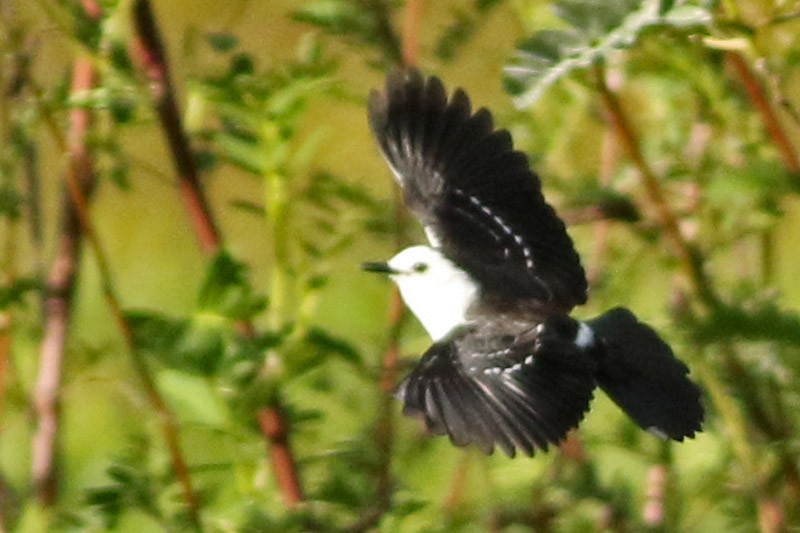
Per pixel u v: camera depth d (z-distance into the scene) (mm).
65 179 5496
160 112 5438
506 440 5312
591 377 5340
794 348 5410
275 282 5453
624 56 5535
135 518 5500
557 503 5527
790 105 5336
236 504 5426
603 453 5594
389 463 5484
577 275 5398
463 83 5684
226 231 5949
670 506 5531
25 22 5473
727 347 5492
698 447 5523
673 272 5559
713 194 5410
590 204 5543
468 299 5391
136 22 5438
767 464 5516
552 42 5285
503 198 5402
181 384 5395
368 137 5836
